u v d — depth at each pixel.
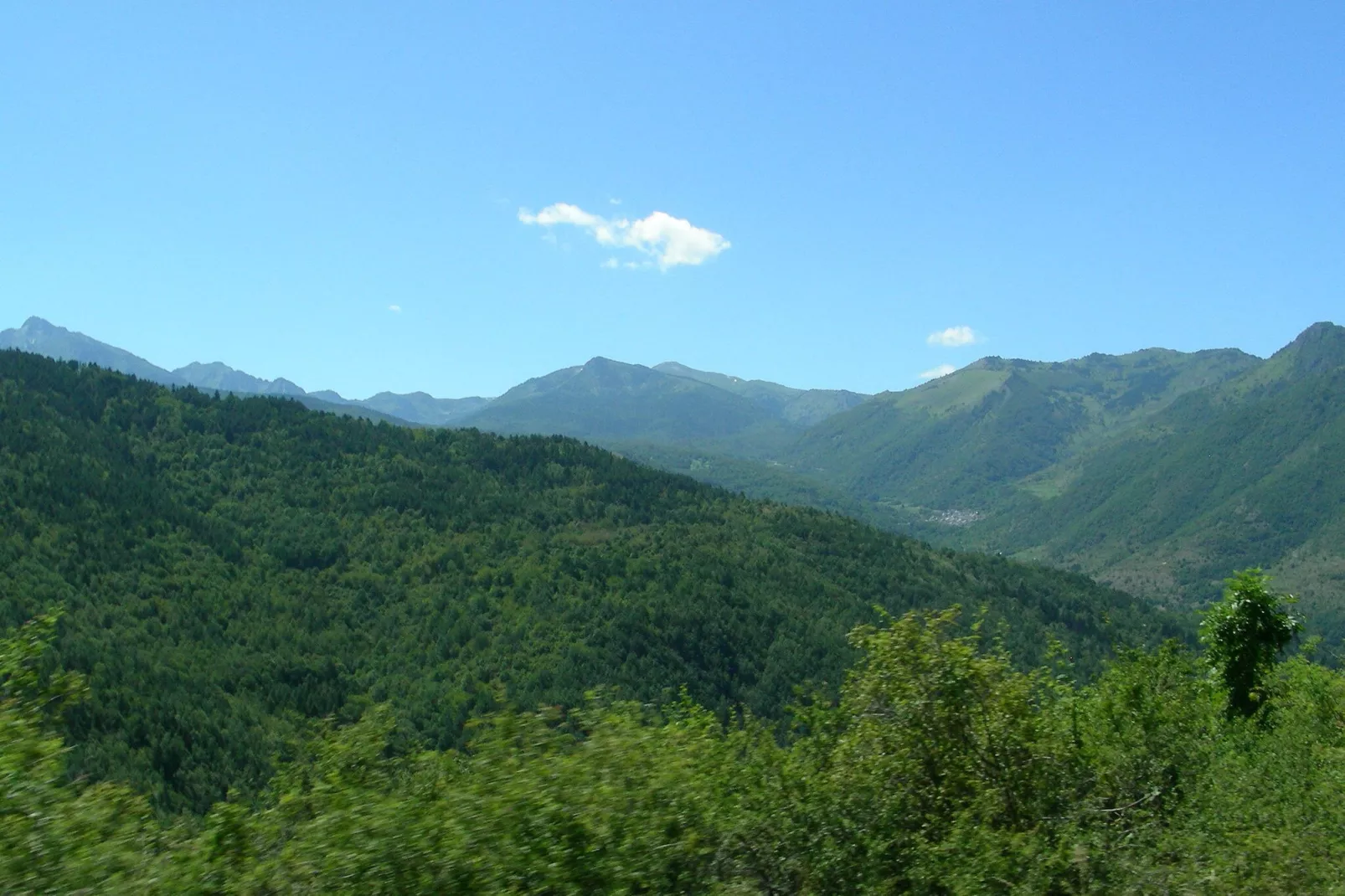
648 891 6.12
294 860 5.35
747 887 6.77
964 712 8.95
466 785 6.00
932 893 7.55
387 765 6.61
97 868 4.89
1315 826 8.77
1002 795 8.66
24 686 5.81
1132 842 8.31
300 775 6.59
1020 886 7.28
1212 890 7.57
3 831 4.73
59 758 5.30
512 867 5.49
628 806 6.45
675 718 8.92
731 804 7.73
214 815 5.77
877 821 8.06
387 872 5.24
